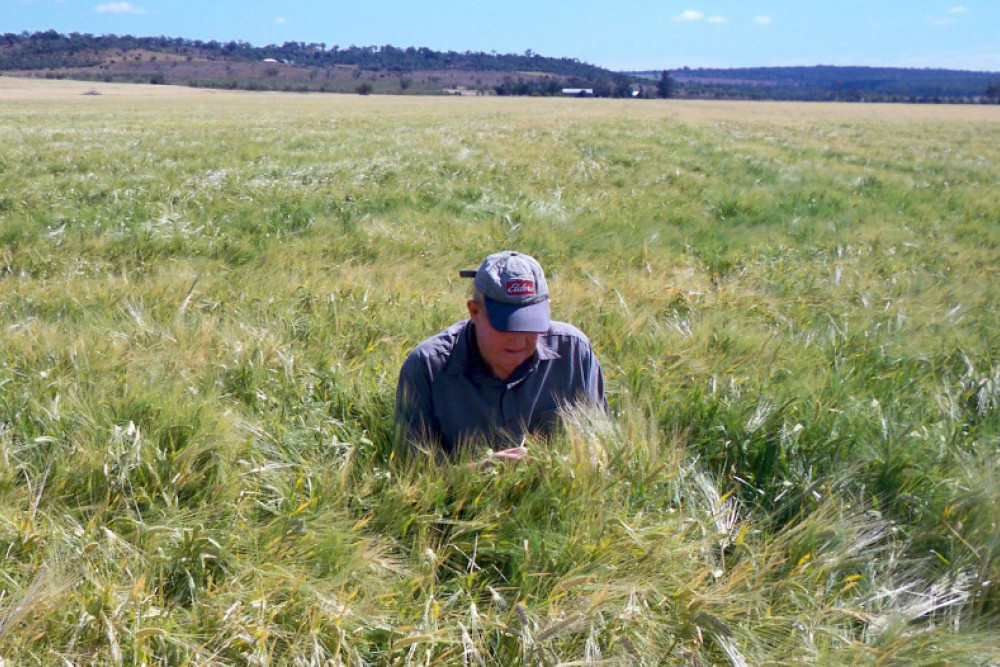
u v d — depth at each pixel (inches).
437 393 117.3
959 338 190.1
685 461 120.4
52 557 91.8
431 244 298.4
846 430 127.0
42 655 81.0
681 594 92.0
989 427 137.0
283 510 103.7
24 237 294.0
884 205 459.8
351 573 95.0
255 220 339.6
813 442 125.0
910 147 967.0
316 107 2244.1
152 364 140.9
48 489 103.3
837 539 103.0
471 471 108.4
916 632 91.6
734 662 85.2
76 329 165.5
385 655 86.1
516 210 377.1
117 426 110.8
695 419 128.8
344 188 429.7
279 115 1546.5
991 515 105.9
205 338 155.9
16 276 241.1
